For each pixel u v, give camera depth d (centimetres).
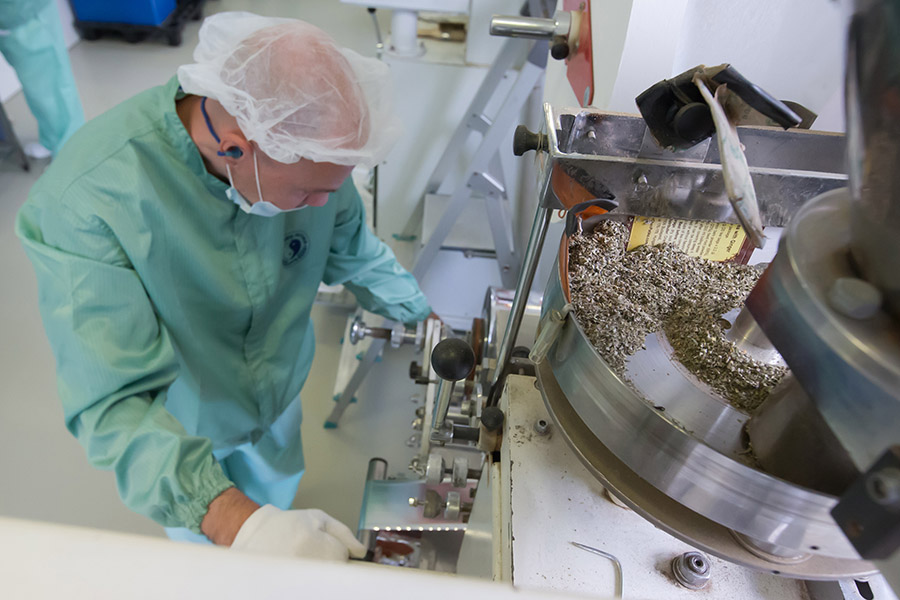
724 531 51
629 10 70
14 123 283
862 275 32
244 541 78
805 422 41
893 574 26
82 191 82
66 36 334
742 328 53
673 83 43
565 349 54
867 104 28
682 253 64
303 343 135
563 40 99
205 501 82
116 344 85
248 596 24
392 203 221
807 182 56
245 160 87
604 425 50
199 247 96
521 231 203
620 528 59
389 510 100
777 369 52
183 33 363
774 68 77
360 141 86
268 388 122
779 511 42
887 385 28
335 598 24
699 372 53
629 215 63
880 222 29
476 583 25
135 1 330
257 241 103
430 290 213
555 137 54
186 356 105
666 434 44
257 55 79
